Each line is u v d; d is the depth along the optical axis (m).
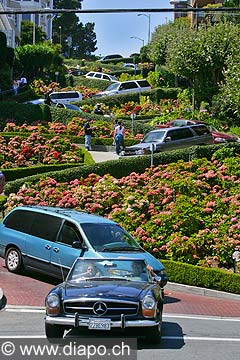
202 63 61.47
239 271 22.56
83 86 85.44
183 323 16.09
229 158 31.98
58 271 19.45
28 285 19.61
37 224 20.47
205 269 21.86
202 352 12.57
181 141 38.62
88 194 28.05
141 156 33.47
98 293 12.66
